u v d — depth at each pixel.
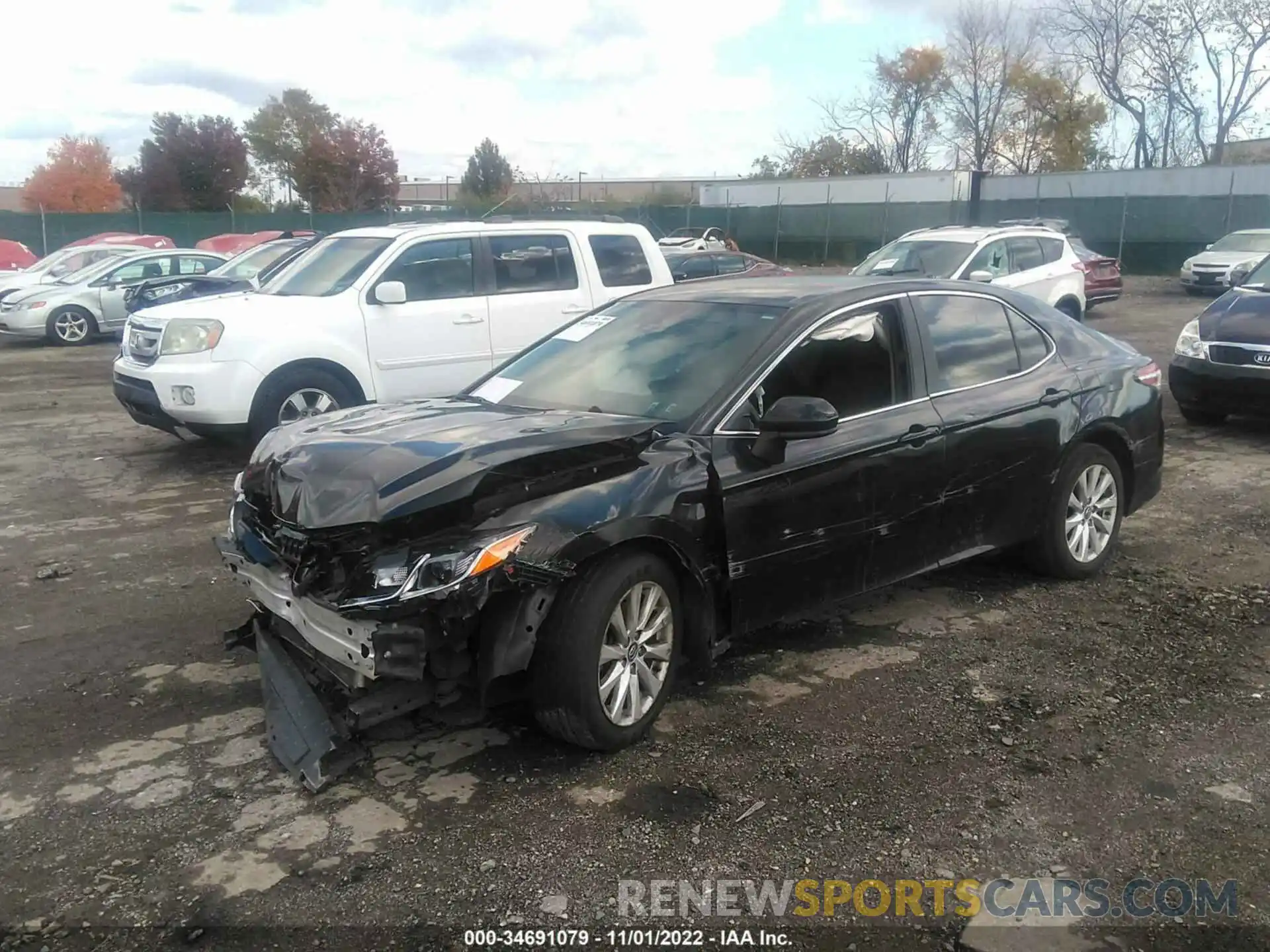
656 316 5.18
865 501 4.67
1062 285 15.06
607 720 3.87
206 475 8.55
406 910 3.07
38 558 6.38
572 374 4.96
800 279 5.43
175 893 3.15
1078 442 5.69
